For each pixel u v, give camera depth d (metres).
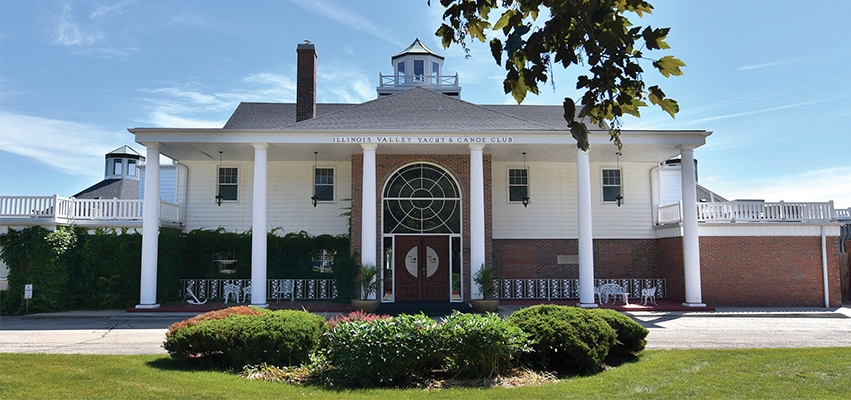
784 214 23.25
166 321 18.92
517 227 25.67
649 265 25.86
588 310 10.91
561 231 25.75
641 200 26.22
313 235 25.33
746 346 13.11
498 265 25.41
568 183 26.06
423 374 9.41
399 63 42.12
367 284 20.70
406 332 9.05
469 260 22.95
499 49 4.33
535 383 8.95
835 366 9.82
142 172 30.53
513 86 4.38
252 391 8.27
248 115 27.47
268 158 24.97
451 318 9.66
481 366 9.37
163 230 23.09
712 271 22.86
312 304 22.31
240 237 24.97
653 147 22.34
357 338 8.95
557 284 25.20
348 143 21.25
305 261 25.06
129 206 22.88
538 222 25.77
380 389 8.53
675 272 24.00
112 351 12.51
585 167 21.48
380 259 22.84
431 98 24.23
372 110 23.16
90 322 18.66
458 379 9.17
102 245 22.31
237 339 10.04
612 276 25.72
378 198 23.20
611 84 4.07
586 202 21.30
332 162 25.84
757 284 22.83
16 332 16.16
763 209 23.27
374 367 8.84
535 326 10.02
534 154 24.14
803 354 11.02
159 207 22.97
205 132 20.89
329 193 25.67
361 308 20.69
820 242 23.12
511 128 21.88
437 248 23.23
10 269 21.08
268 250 24.98
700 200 31.75
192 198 25.59
